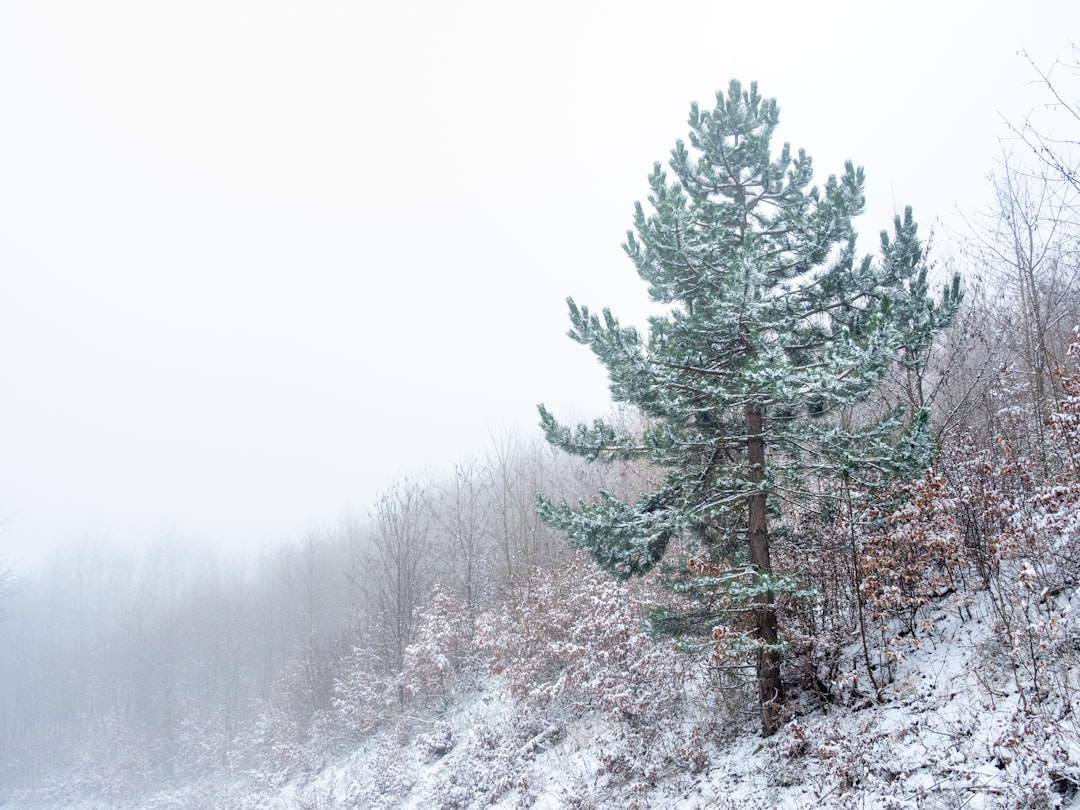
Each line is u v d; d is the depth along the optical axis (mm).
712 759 10289
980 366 14078
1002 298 13734
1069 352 7898
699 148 11281
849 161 10258
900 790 6898
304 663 35438
